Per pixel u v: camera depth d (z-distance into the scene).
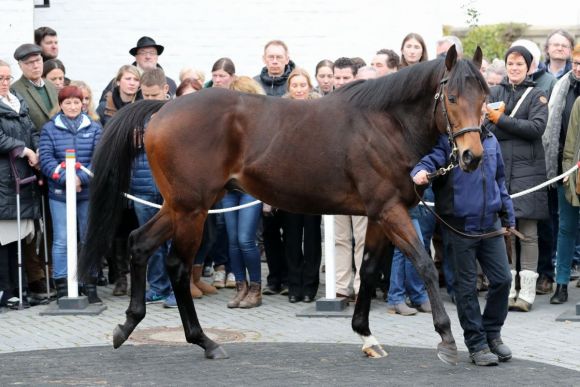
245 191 8.26
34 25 14.38
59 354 8.29
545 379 7.38
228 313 10.05
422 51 10.92
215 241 11.16
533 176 10.02
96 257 8.46
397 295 9.91
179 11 14.47
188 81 10.83
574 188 9.84
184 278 8.16
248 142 8.08
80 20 14.43
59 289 10.31
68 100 10.32
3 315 9.98
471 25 18.80
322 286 11.45
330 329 9.28
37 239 10.79
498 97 10.17
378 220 7.84
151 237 8.34
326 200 8.02
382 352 8.09
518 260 10.39
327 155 7.91
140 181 10.30
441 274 11.22
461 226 7.75
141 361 8.02
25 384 7.31
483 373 7.57
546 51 12.53
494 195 7.77
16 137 10.19
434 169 7.66
